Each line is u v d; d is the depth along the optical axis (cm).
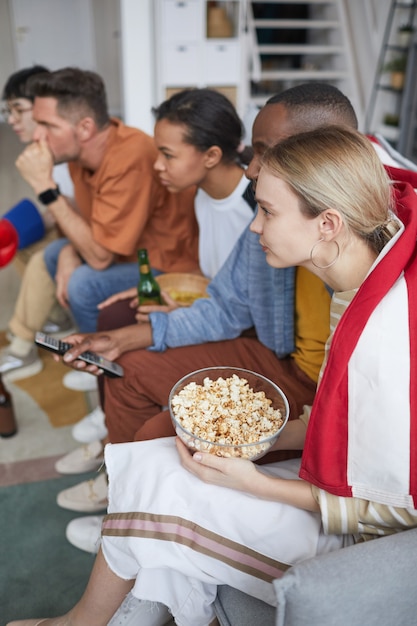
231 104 171
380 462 91
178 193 207
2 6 748
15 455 199
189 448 108
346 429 93
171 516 102
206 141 166
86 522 166
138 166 197
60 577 156
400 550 83
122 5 386
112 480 111
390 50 502
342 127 99
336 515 96
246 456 103
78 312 214
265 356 150
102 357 149
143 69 405
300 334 142
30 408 224
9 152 632
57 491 184
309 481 98
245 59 490
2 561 160
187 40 457
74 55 786
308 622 79
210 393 117
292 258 100
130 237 201
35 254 237
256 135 133
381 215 95
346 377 93
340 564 80
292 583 77
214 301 154
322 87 131
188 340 154
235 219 179
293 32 595
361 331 91
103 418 204
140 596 105
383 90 520
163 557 101
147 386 149
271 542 101
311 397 138
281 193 95
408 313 90
